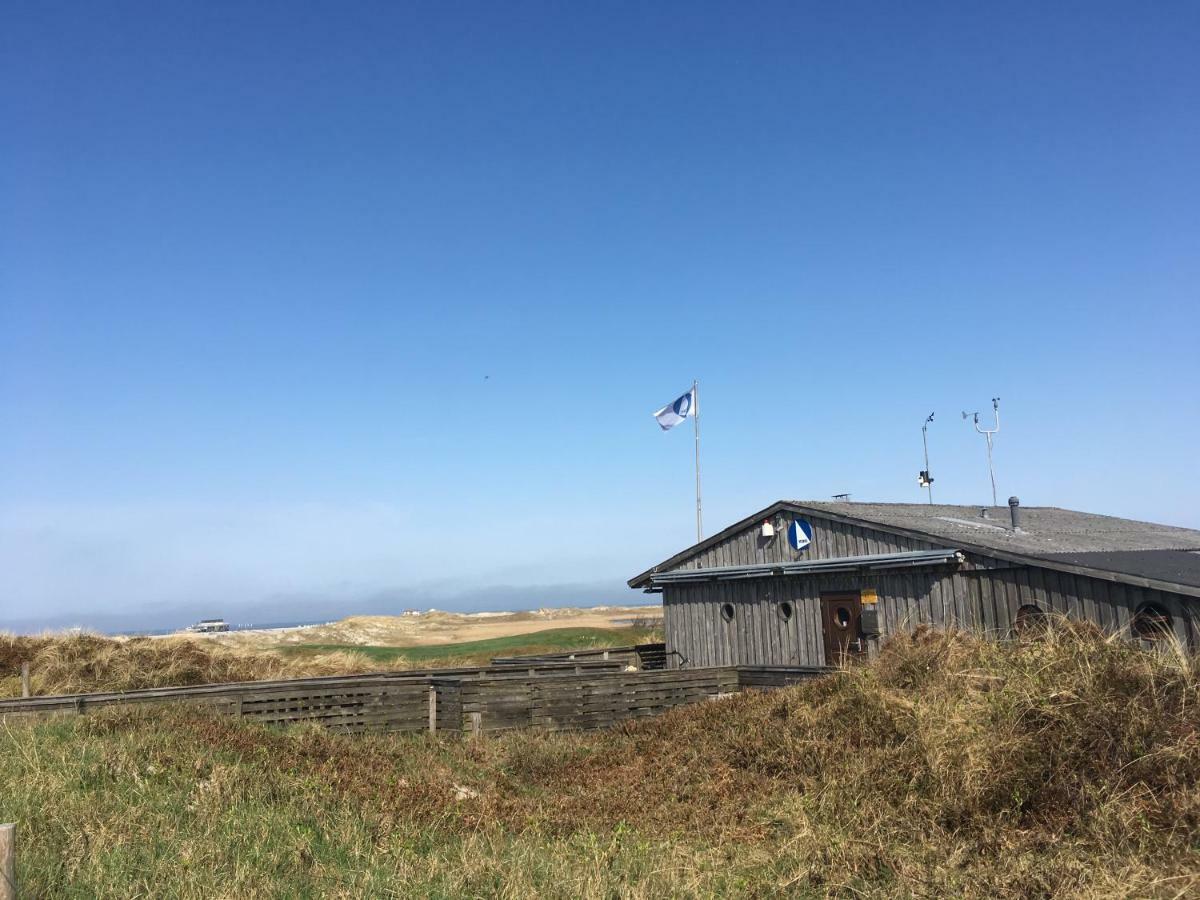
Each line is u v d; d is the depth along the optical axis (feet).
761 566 73.41
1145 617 51.01
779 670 59.93
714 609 78.07
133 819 26.61
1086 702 28.19
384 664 98.22
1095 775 26.71
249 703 49.39
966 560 61.62
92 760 32.04
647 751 42.86
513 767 43.91
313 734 43.68
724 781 35.45
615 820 32.78
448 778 38.60
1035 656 31.53
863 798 29.99
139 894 21.67
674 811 33.45
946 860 24.95
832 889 24.48
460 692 52.65
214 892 21.90
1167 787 25.68
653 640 143.84
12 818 25.29
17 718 42.37
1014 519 72.74
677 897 23.84
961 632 39.58
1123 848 23.84
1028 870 23.26
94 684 73.10
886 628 65.87
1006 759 27.89
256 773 33.42
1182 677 28.58
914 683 36.19
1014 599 59.11
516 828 31.45
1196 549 82.33
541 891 24.07
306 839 26.76
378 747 44.21
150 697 48.80
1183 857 22.77
